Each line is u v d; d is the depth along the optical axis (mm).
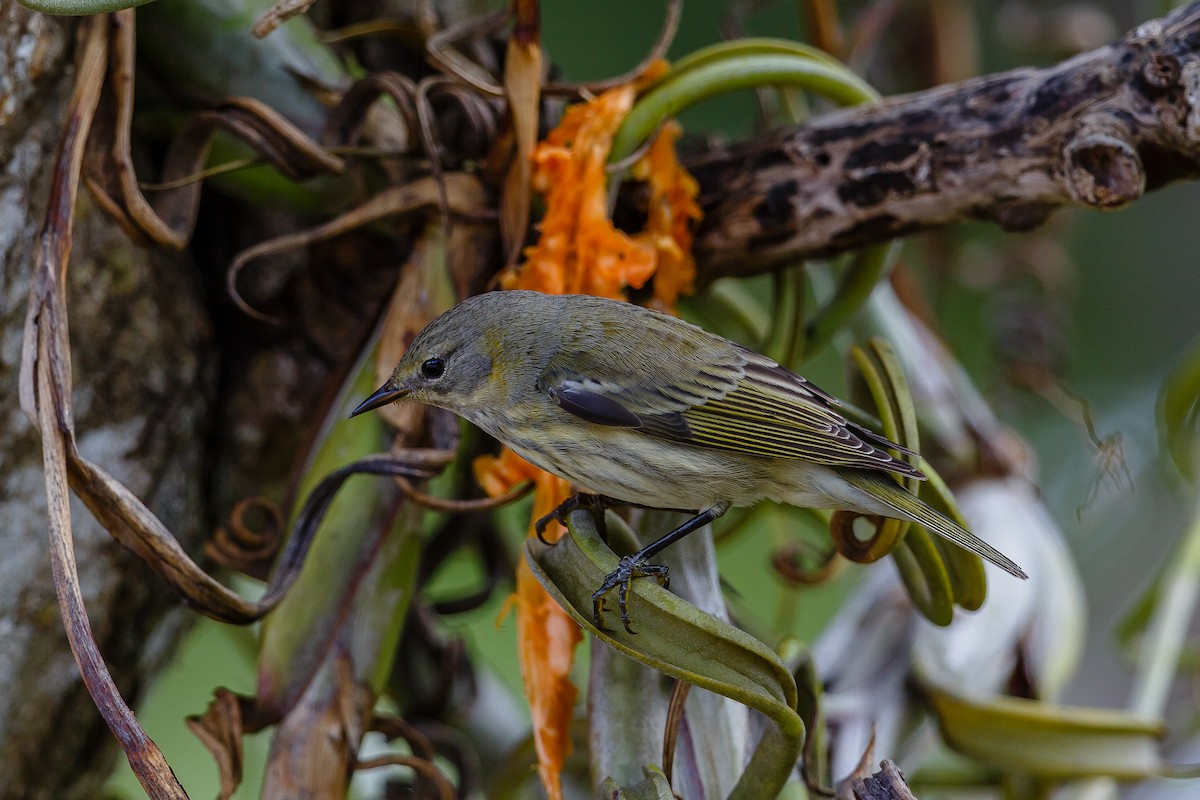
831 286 8062
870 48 8102
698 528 5438
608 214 5805
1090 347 13016
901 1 8562
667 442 5980
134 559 5984
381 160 5957
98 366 5781
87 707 6012
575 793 6652
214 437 6578
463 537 6625
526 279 5828
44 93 5363
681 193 5992
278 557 5664
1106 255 13211
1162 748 6828
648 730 4859
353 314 6461
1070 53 8992
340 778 5277
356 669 5375
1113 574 11391
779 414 5957
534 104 5621
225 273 6465
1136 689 6918
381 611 5461
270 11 4844
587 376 5941
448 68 5660
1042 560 7207
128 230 5422
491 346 5859
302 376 6500
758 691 4230
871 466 5441
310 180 5855
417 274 5859
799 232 6070
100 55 5195
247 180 5871
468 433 6395
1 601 5512
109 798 6656
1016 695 6836
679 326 6070
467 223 5887
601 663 4941
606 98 5695
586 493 6184
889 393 5340
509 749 7523
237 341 6543
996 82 5699
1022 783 6602
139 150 6141
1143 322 13055
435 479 6023
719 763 4828
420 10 6168
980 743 6211
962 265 9320
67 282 5602
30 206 5379
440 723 6762
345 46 6594
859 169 5875
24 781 5816
